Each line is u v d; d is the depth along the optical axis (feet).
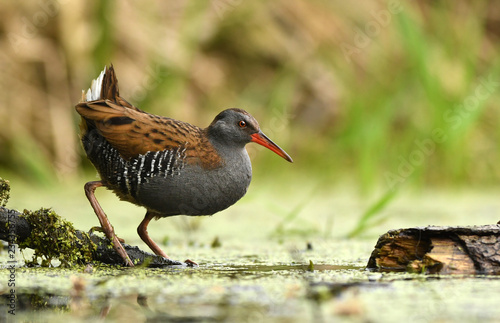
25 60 45.42
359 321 15.05
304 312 15.90
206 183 24.76
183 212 25.23
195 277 20.52
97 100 24.80
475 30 52.42
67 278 20.47
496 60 51.29
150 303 16.98
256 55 52.49
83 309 16.60
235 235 32.89
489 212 38.04
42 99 45.80
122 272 21.57
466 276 20.12
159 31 48.78
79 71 45.88
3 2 44.93
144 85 46.26
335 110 51.83
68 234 22.74
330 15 54.13
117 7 47.75
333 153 50.93
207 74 50.93
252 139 26.43
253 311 16.03
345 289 18.19
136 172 23.99
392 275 20.52
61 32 45.73
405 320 15.06
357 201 44.80
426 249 21.58
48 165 45.70
